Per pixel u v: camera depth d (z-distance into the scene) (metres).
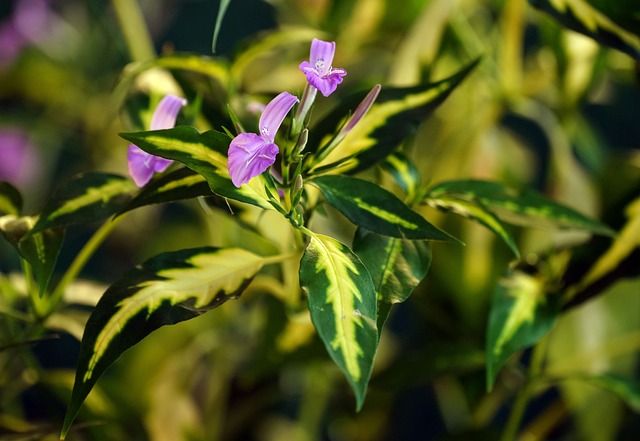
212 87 0.67
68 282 0.63
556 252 0.66
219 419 0.77
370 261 0.57
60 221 0.59
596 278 0.65
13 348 0.62
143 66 0.64
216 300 0.57
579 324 0.73
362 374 0.53
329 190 0.56
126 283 0.57
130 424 0.73
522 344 0.63
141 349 0.78
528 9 0.79
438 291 0.73
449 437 0.73
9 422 0.64
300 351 0.71
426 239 0.55
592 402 0.73
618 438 0.79
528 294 0.64
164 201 0.56
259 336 0.74
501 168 0.75
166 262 0.57
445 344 0.70
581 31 0.63
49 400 0.70
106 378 0.73
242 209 0.64
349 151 0.60
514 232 0.72
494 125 0.76
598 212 0.73
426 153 0.77
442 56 0.73
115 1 0.74
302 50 0.77
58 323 0.65
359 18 0.75
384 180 0.69
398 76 0.70
